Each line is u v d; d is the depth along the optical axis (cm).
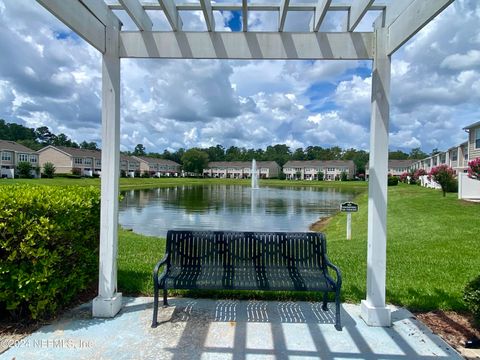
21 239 269
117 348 245
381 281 295
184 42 300
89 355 234
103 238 303
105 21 288
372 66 295
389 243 652
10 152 4625
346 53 296
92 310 304
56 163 5459
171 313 310
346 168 7731
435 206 1302
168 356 235
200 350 244
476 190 1570
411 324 295
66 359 228
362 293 362
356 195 2959
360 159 8362
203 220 1320
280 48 299
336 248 627
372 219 296
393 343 260
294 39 298
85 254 331
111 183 303
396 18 272
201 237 333
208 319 299
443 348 254
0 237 263
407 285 386
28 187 361
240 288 278
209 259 331
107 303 299
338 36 296
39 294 274
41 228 269
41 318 290
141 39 301
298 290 280
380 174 295
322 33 296
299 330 280
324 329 283
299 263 330
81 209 319
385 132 294
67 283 307
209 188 4006
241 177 8650
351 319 304
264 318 303
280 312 317
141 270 431
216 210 1669
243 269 324
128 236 797
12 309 278
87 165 5884
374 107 293
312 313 316
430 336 273
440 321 303
